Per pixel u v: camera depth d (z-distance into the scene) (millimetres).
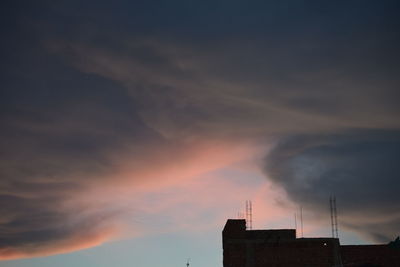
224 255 59062
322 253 56156
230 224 60219
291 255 56500
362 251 55812
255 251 56938
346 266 51094
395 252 55406
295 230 60188
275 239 57156
